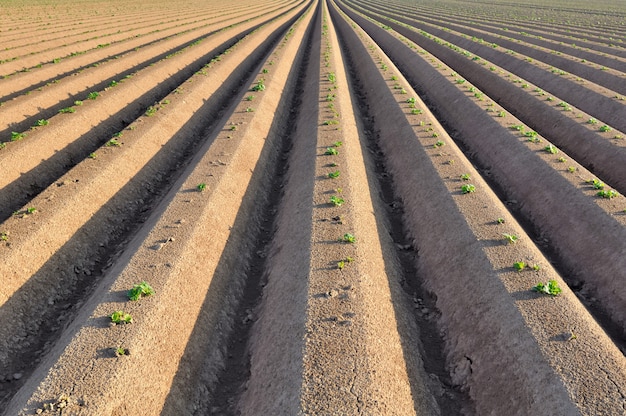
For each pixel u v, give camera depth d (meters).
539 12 122.88
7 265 17.22
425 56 54.47
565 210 22.27
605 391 12.33
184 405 13.49
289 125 37.53
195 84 40.62
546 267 17.52
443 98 40.41
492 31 81.81
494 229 19.70
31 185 24.59
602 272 18.62
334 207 21.50
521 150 27.89
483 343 15.04
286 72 48.81
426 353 15.90
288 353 14.15
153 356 13.96
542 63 50.41
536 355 13.58
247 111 33.97
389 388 12.94
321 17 100.31
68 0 105.12
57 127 29.12
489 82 45.22
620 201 21.73
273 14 112.25
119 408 12.33
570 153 30.52
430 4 157.62
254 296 18.84
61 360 13.38
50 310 17.36
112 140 27.78
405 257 21.03
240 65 52.22
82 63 47.66
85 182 23.19
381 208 24.20
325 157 26.80
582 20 102.81
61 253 19.23
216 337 16.12
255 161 28.03
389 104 36.69
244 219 22.77
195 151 30.92
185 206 21.48
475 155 30.95
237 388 14.67
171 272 17.09
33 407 12.05
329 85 41.03
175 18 90.12
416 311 17.84
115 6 102.44
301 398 12.39
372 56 53.31
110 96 35.81
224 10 113.94
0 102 35.22
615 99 36.41
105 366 13.17
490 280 16.80
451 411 13.88
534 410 12.48
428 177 24.95
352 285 16.45
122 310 15.21
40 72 42.03
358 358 13.53
